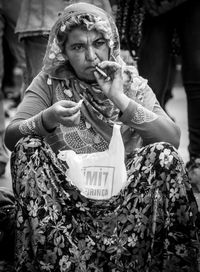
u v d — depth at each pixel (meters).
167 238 3.34
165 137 3.57
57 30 3.63
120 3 5.09
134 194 3.37
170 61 5.43
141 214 3.34
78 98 3.68
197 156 5.19
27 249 3.38
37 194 3.36
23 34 4.90
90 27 3.54
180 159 3.34
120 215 3.38
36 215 3.34
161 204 3.32
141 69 5.33
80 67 3.60
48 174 3.39
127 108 3.50
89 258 3.37
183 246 3.34
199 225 3.38
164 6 5.03
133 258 3.34
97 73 3.54
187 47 5.18
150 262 3.31
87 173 3.48
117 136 3.46
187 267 3.36
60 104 3.43
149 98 3.72
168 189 3.31
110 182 3.45
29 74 4.98
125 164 3.59
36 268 3.36
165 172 3.31
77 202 3.43
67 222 3.39
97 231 3.41
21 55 5.77
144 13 5.11
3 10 5.55
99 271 3.37
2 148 5.65
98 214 3.43
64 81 3.71
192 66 5.18
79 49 3.59
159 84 5.33
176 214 3.33
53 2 4.88
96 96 3.65
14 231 3.72
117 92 3.50
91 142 3.65
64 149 3.65
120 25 5.11
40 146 3.40
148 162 3.37
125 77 3.70
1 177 5.65
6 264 3.76
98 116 3.65
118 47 3.71
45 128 3.50
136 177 3.38
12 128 3.59
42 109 3.71
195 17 5.10
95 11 3.60
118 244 3.36
